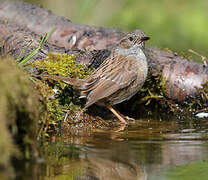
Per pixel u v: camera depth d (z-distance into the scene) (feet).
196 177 22.93
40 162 24.30
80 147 27.22
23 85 24.21
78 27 45.93
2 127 21.86
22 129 24.86
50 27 46.01
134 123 35.19
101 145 27.81
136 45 36.50
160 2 63.41
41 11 48.70
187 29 60.18
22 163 24.00
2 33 40.57
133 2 64.13
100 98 34.22
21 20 46.91
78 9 64.95
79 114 33.96
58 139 29.04
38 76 32.78
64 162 24.47
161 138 29.86
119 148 27.20
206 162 24.89
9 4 49.37
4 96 22.72
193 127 33.83
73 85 33.68
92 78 34.22
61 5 64.18
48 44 39.40
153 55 42.73
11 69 24.25
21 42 37.93
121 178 22.75
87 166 23.99
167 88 40.52
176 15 61.87
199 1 62.90
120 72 35.17
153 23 61.26
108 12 65.00
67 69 35.42
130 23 61.72
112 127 33.47
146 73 36.60
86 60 37.17
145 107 40.19
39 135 28.25
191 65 41.65
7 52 37.86
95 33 44.65
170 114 39.34
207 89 40.29
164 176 22.98
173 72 40.83
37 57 36.65
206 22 60.70
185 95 40.52
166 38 58.70
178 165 24.44
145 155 25.95
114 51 37.19
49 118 30.73
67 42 44.04
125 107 39.65
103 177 22.91
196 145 28.14
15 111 23.79
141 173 23.45
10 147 22.08
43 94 30.76
